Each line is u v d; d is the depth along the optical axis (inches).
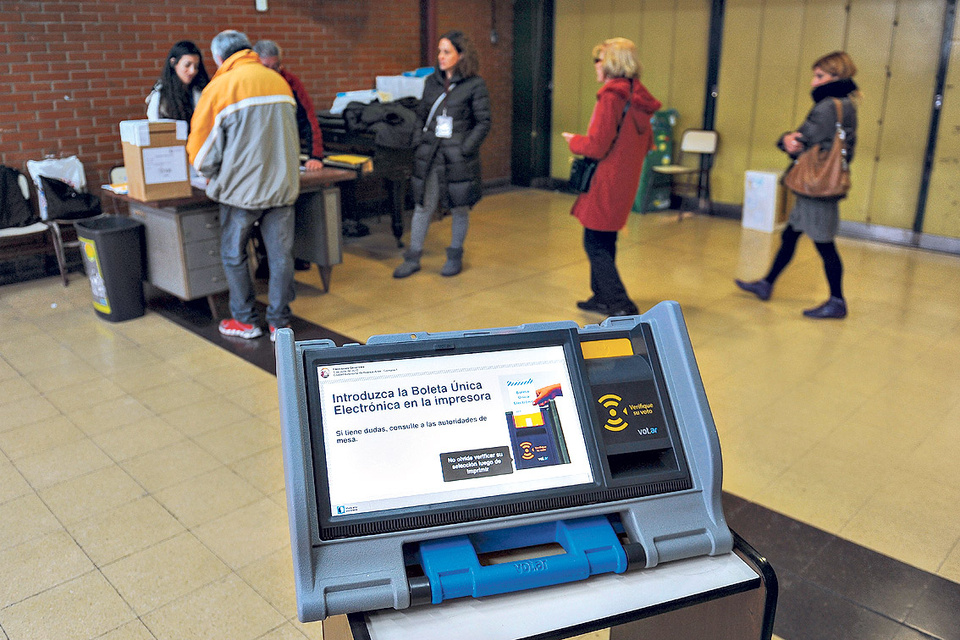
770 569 48.9
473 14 308.7
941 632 85.3
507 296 199.5
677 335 52.4
